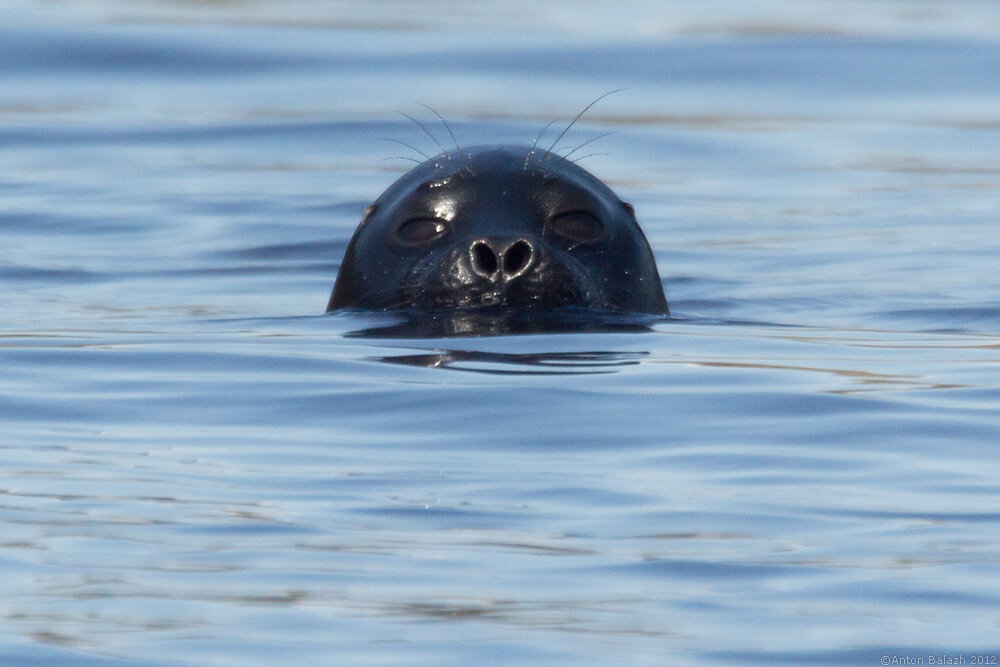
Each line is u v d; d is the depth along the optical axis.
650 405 20.41
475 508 16.30
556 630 13.08
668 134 50.12
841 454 18.44
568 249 25.36
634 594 13.91
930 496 16.81
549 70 57.59
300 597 13.76
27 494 16.56
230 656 12.47
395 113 51.28
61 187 42.66
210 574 14.28
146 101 53.44
